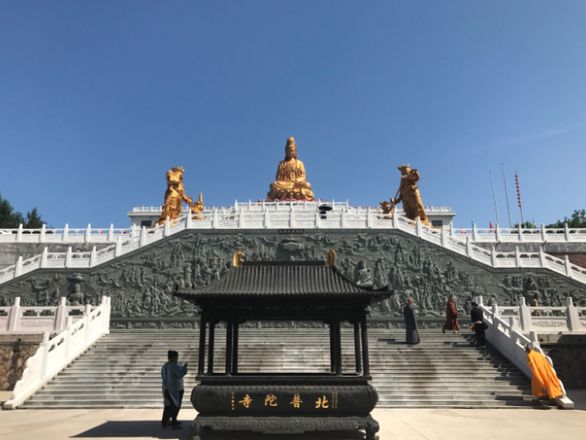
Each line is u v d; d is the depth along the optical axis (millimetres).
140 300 33844
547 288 33656
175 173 46781
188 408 16438
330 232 36156
